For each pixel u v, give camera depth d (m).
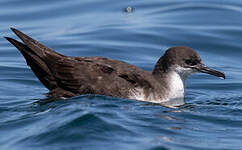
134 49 20.33
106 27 22.39
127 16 23.88
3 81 17.09
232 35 21.67
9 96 15.49
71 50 20.05
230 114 13.38
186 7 24.73
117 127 11.48
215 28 22.31
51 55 14.95
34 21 23.16
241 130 12.00
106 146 10.39
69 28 22.34
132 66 15.14
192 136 11.41
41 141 10.77
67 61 14.76
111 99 13.83
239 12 23.89
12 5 24.80
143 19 23.48
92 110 12.41
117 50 20.16
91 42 20.81
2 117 12.93
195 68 15.28
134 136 11.06
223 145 10.84
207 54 20.33
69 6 24.89
